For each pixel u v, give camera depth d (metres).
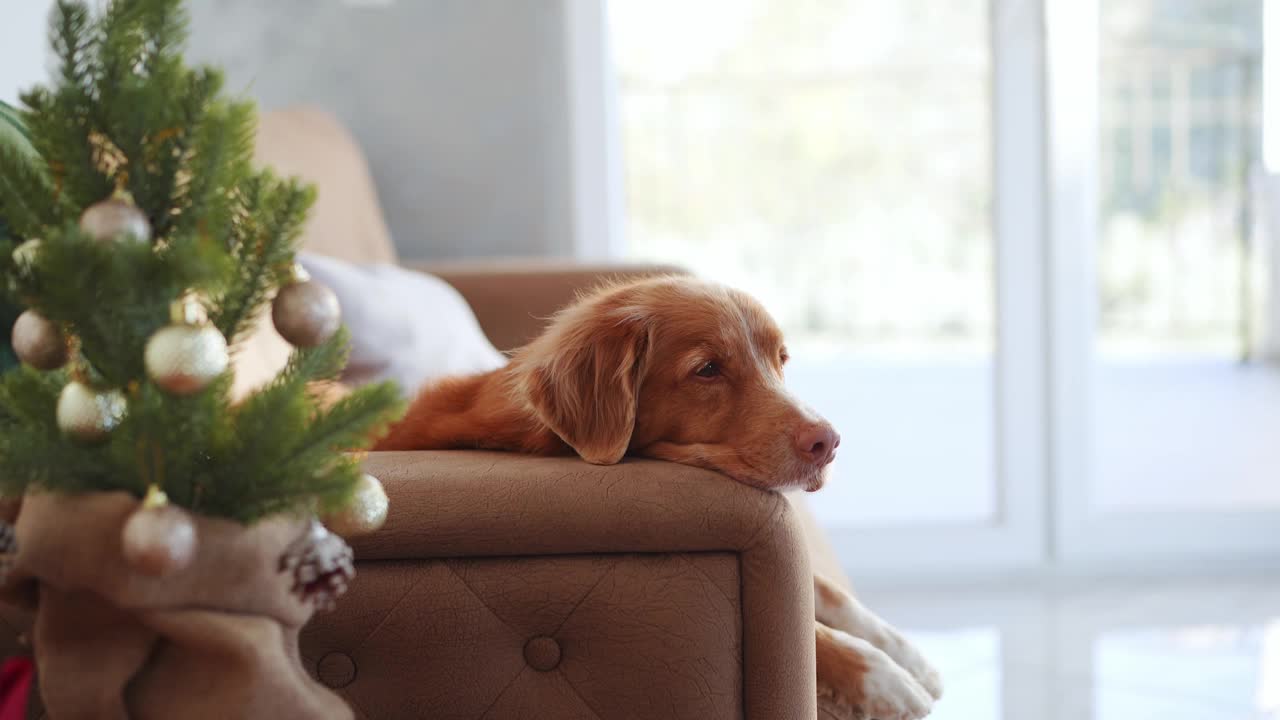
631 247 5.92
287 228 1.10
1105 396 4.43
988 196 4.29
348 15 4.02
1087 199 4.21
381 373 2.45
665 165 5.94
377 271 2.65
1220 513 4.36
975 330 6.87
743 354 1.77
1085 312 4.24
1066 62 4.16
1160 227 4.45
